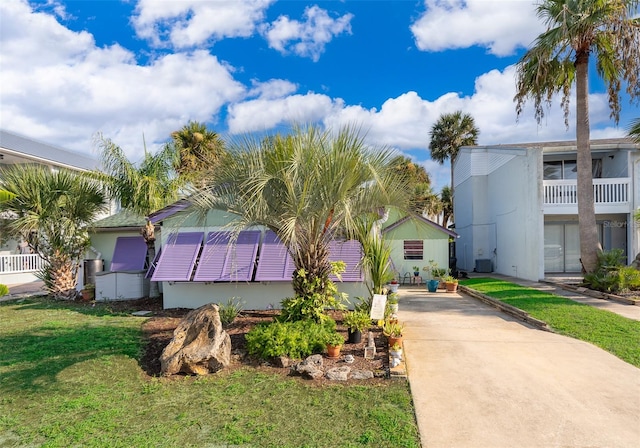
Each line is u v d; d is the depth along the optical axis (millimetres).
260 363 5762
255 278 9625
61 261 12492
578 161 12680
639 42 10586
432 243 17406
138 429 3904
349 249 9734
